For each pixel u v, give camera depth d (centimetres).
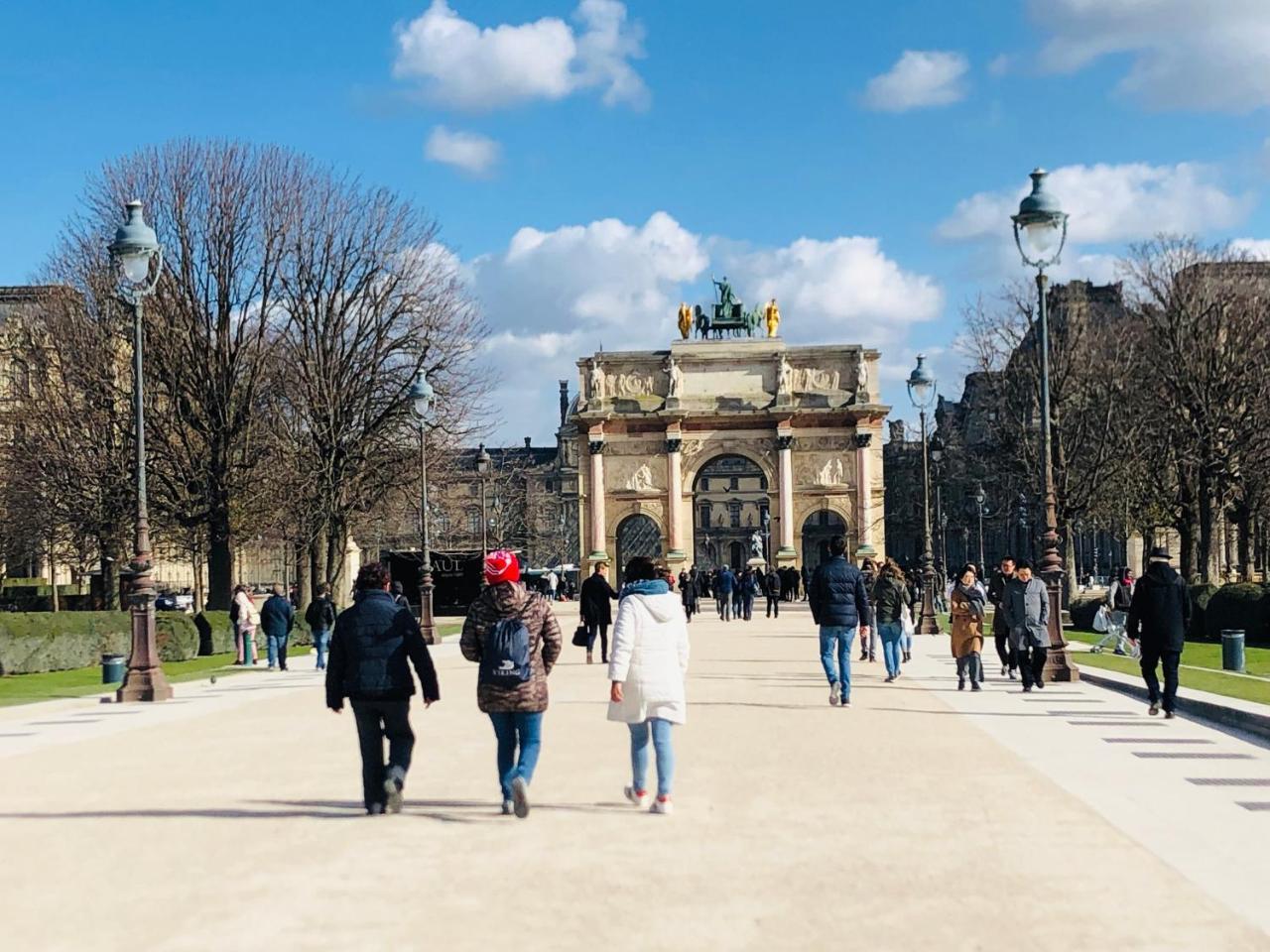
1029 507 11644
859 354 13325
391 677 1975
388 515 9419
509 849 1720
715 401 13438
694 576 10281
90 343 7925
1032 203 4144
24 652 5884
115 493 7831
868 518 13212
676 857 1669
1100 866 1614
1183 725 3081
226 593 7950
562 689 4138
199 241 7962
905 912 1400
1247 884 1527
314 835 1823
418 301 8619
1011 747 2700
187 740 2989
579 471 13562
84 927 1369
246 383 8025
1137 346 9869
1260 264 9775
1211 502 9238
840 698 3534
